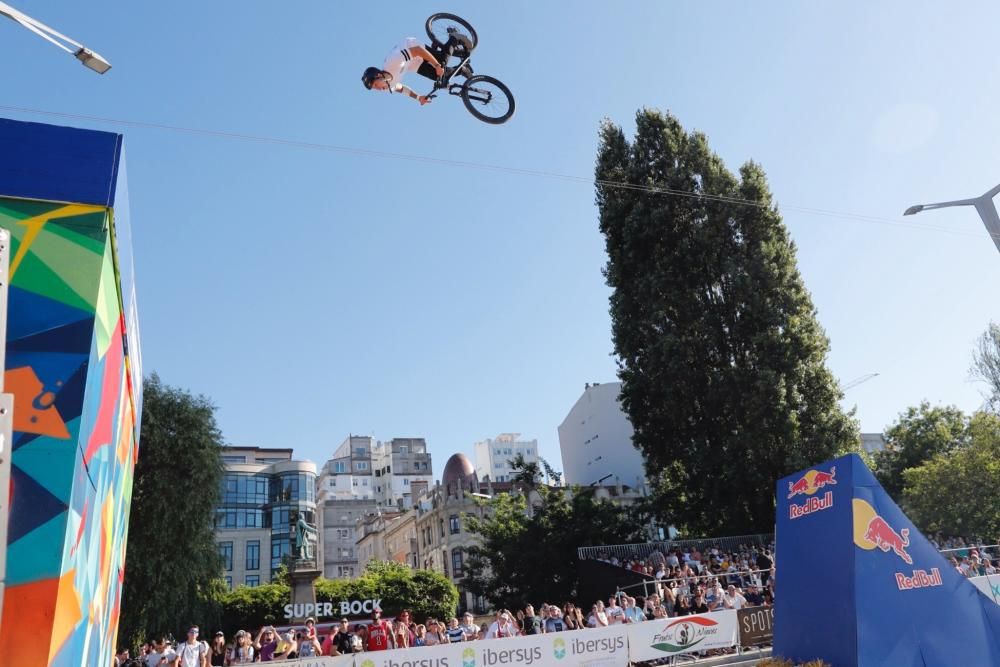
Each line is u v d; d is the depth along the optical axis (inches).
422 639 636.1
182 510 1035.3
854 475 350.3
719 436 1273.4
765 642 692.1
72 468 196.5
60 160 229.0
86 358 208.4
